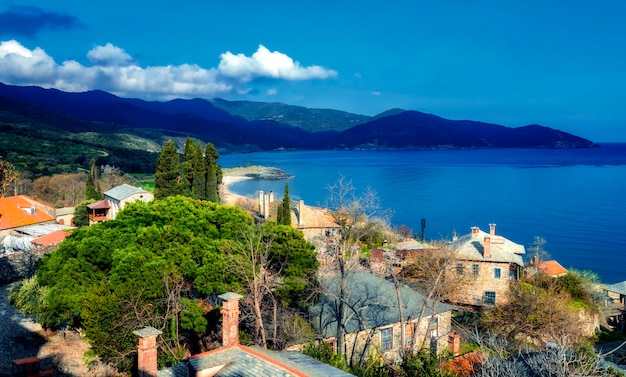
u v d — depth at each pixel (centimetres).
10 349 3647
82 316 3312
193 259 3888
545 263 7269
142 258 3597
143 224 4206
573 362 2628
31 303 4056
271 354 2212
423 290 4894
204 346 3703
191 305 3569
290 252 3906
